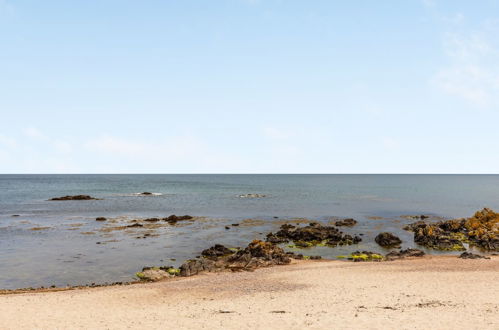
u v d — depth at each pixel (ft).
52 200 390.42
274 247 151.43
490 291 89.71
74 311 79.36
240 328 63.31
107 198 426.51
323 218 270.46
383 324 63.10
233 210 315.37
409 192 572.10
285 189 640.17
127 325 67.41
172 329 64.08
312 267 131.34
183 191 567.59
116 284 113.39
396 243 181.98
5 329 66.44
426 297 84.94
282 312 73.82
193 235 197.77
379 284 100.68
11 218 256.11
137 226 222.48
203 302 86.22
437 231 192.75
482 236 183.93
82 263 139.23
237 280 112.88
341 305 78.89
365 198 451.12
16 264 136.87
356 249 171.32
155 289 100.37
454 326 61.26
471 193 552.82
